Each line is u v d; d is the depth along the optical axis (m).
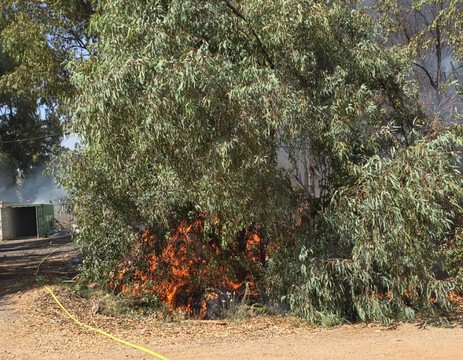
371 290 8.27
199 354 6.58
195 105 7.30
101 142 8.55
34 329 8.48
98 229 11.10
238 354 6.54
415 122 9.07
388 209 7.39
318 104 8.69
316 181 9.26
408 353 6.40
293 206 9.05
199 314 10.87
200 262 10.80
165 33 8.20
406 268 8.00
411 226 7.41
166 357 6.46
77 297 11.73
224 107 7.51
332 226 8.38
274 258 9.29
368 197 7.62
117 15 8.78
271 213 8.57
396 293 8.17
